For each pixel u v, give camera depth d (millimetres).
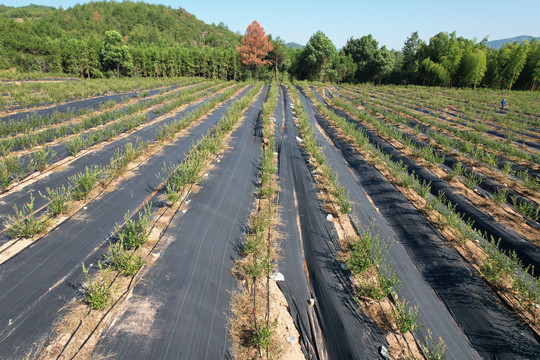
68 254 5641
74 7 143375
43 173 8594
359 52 66562
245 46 51344
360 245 7082
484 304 5727
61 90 21516
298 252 7566
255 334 4906
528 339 5082
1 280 4723
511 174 11656
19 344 3840
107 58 51594
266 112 19156
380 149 15734
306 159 13250
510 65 48156
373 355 4949
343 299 5961
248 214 8805
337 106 29141
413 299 6035
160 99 22312
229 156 12000
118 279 5199
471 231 7941
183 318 4797
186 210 7762
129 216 7234
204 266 6086
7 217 6355
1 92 20016
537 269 6828
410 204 9625
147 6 154375
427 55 58188
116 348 4039
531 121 21812
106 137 12539
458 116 24219
